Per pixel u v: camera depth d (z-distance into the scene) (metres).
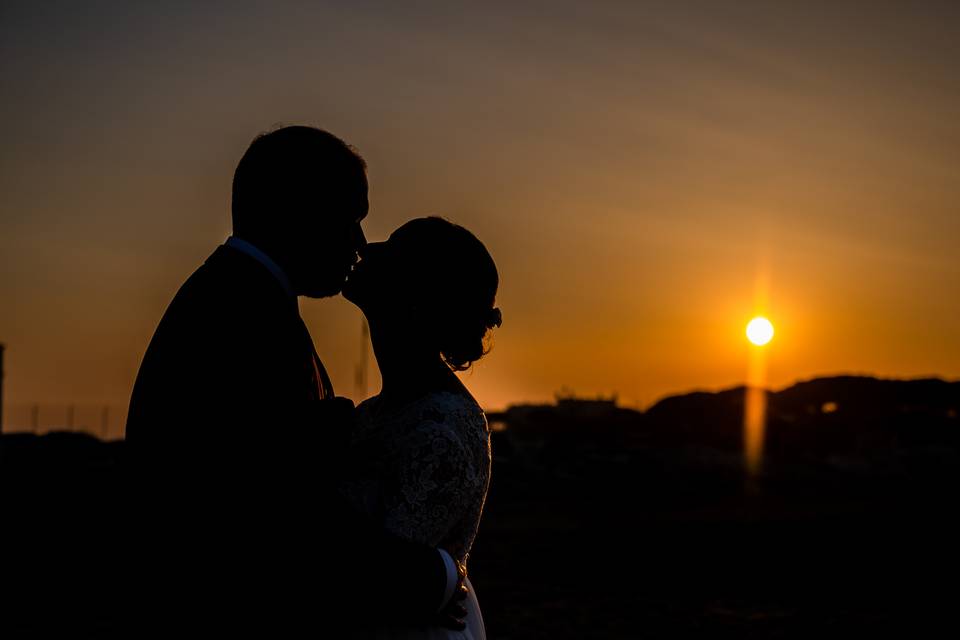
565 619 9.95
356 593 2.58
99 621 9.24
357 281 2.93
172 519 2.57
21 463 26.69
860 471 32.94
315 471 2.64
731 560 14.56
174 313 2.72
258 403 2.61
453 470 2.77
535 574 13.09
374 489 2.78
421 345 2.94
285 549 2.54
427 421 2.81
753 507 25.41
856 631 9.48
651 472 30.22
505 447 32.75
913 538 17.28
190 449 2.57
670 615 10.19
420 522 2.74
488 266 2.98
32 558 13.39
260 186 2.79
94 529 16.36
